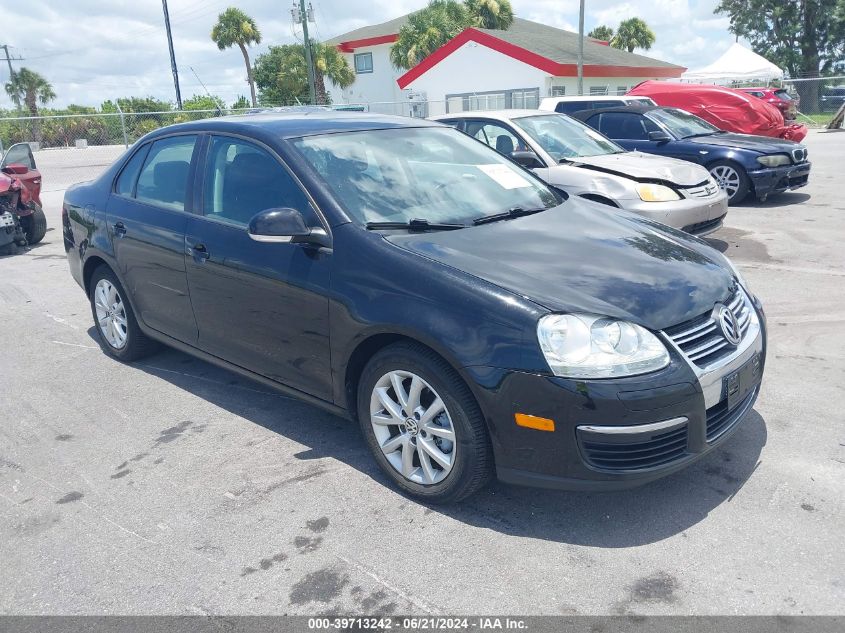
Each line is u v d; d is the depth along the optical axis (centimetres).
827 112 3097
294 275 349
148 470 368
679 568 274
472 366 286
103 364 521
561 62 2756
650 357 278
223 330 404
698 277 321
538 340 277
